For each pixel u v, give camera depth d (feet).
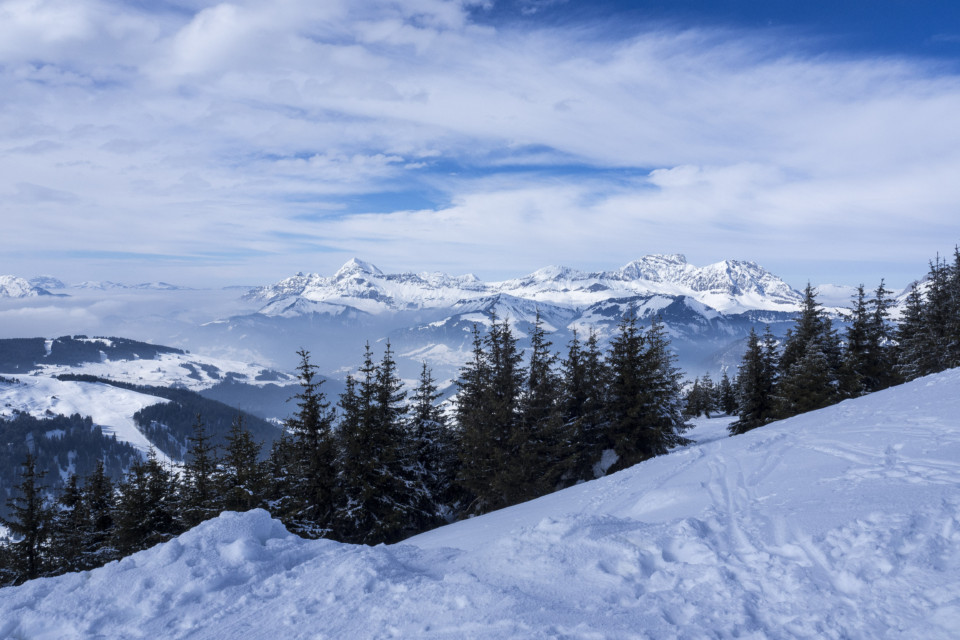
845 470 33.94
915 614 15.56
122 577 25.49
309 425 87.66
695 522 24.70
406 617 19.86
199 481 86.48
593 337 111.96
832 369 124.57
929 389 59.67
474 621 18.72
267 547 29.19
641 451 100.17
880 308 132.77
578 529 25.73
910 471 30.14
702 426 171.01
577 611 18.60
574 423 102.58
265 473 81.41
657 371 104.83
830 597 17.21
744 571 19.71
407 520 95.61
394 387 93.04
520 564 23.56
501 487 88.22
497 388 95.30
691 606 18.01
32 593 25.05
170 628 21.59
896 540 19.49
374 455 88.58
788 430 56.44
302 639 19.54
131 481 91.66
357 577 23.56
